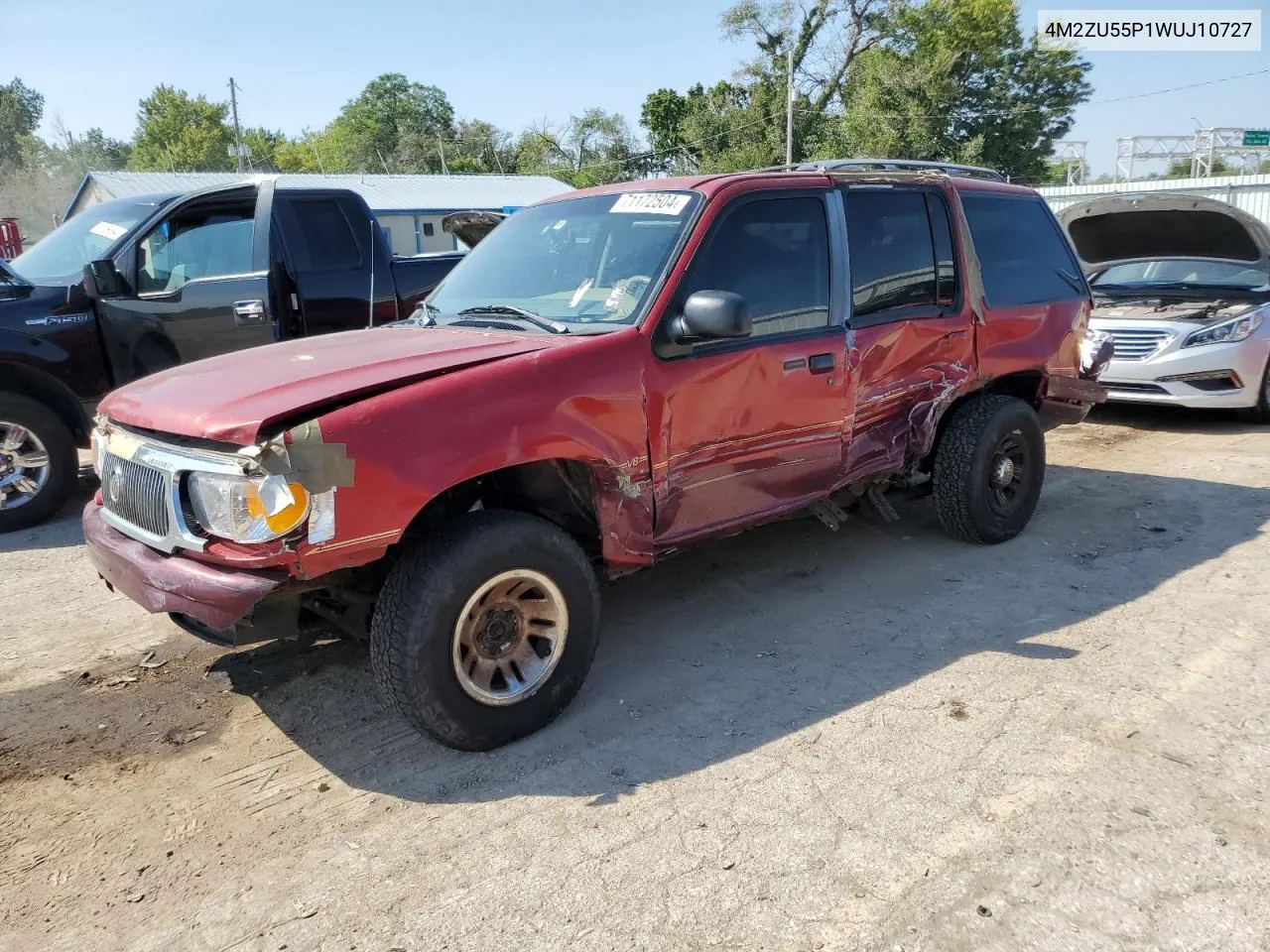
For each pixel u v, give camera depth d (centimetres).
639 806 297
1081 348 575
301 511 274
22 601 484
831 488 439
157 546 305
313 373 315
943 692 365
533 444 317
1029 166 3938
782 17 3938
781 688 373
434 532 313
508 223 471
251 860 278
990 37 3684
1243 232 889
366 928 247
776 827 284
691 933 242
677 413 362
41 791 315
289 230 688
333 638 430
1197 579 475
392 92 7412
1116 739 328
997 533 527
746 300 379
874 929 241
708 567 511
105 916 255
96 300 626
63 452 612
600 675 389
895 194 464
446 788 310
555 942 240
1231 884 254
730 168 4150
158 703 374
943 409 485
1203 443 797
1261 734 329
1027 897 250
